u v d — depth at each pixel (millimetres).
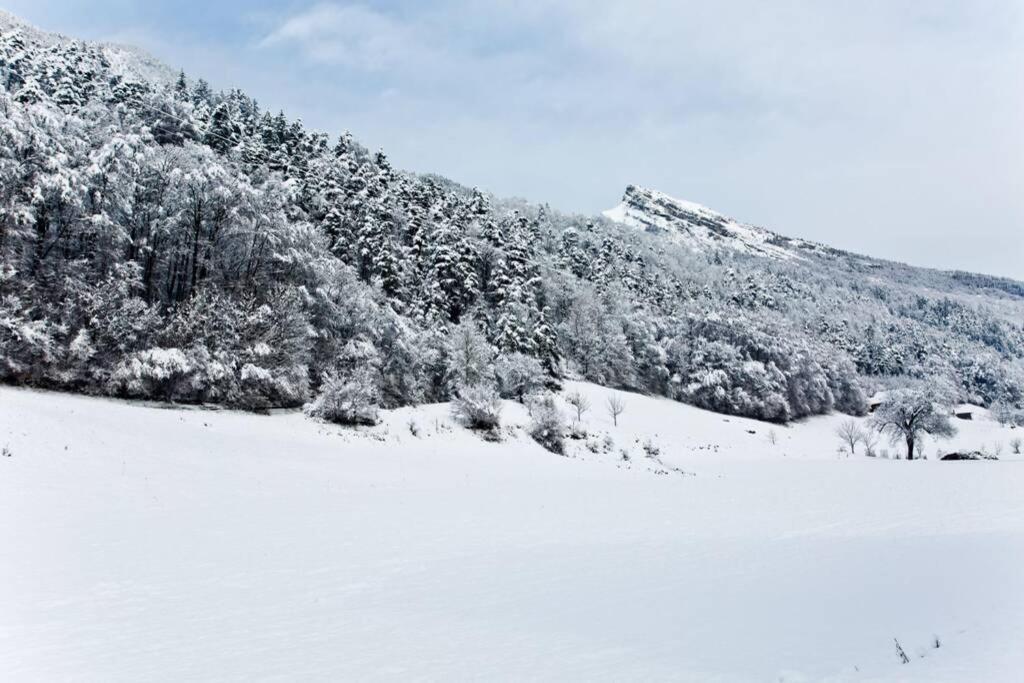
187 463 25938
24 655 7621
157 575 12000
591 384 80000
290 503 21750
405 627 9062
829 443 79750
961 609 7918
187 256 50188
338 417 43625
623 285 105812
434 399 57031
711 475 42844
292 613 9906
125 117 59062
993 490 29156
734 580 11867
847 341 148750
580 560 14430
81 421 26859
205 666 7250
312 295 50469
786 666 6449
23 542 13344
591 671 6758
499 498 26219
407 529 18406
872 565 12281
